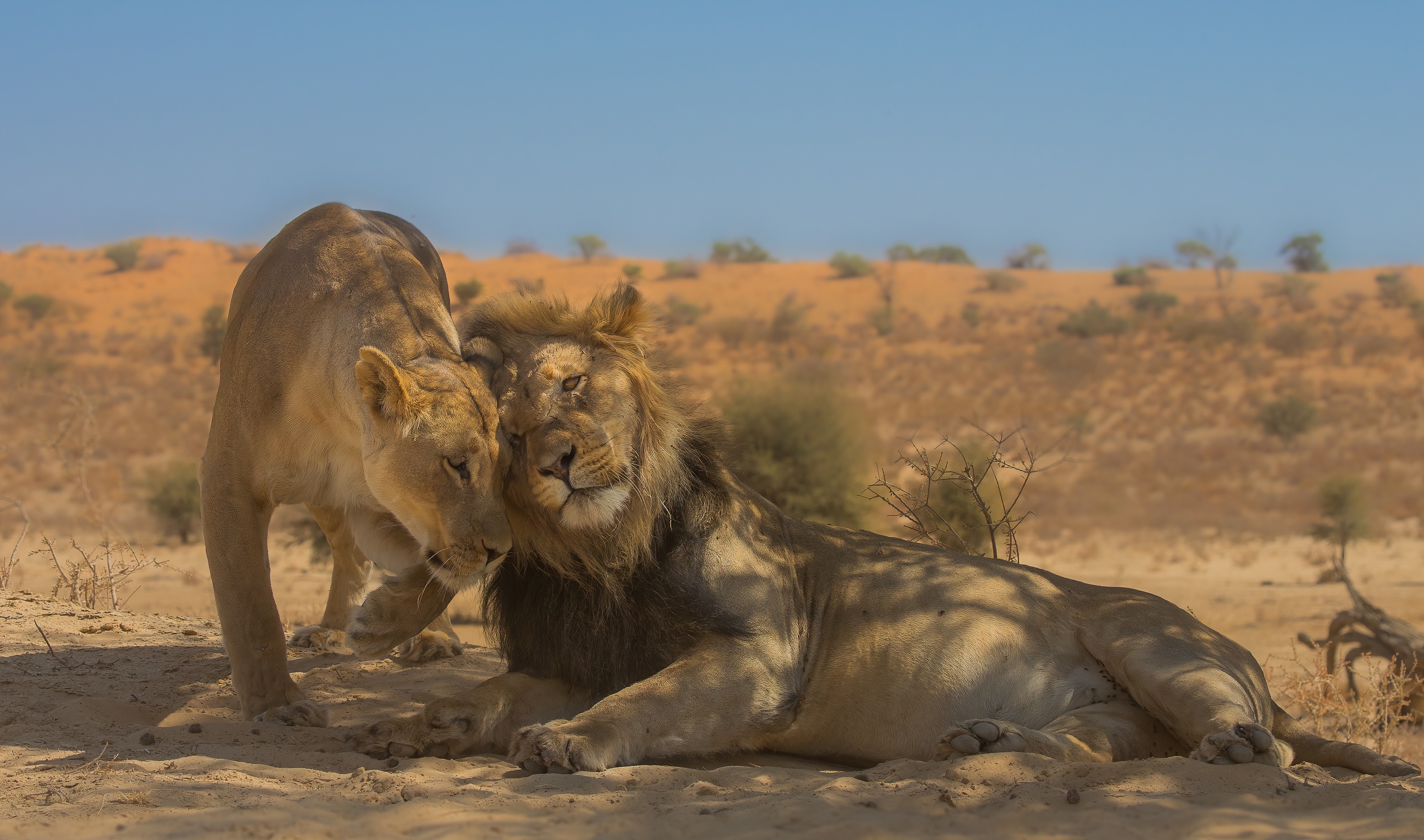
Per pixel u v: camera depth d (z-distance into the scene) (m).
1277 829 6.53
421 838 6.58
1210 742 8.05
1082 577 51.28
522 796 7.55
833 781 8.01
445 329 9.81
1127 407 109.62
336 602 14.18
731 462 10.78
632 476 9.39
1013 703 9.69
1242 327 135.75
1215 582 49.47
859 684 9.91
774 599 9.98
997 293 178.38
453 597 9.24
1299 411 95.75
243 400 10.02
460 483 8.50
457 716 9.23
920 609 10.03
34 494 70.31
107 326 144.75
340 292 9.80
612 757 8.66
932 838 6.54
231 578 10.06
